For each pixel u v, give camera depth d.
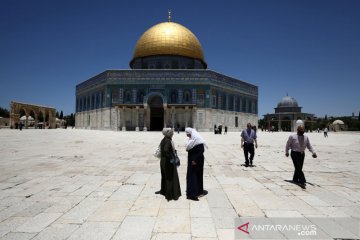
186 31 48.12
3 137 23.89
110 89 43.38
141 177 7.55
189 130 5.88
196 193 5.48
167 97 42.66
